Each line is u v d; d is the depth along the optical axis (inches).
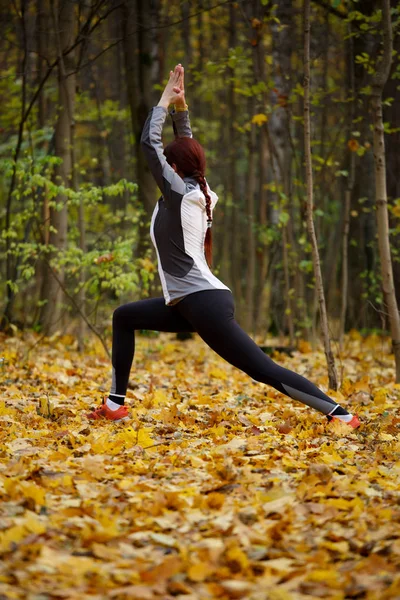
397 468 162.9
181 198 194.1
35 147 533.0
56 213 432.5
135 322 211.8
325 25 492.1
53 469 158.2
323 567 110.6
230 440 193.0
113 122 741.9
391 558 113.5
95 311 372.8
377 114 298.7
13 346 396.2
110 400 216.4
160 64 608.4
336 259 519.5
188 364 387.9
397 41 397.7
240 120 758.5
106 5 433.4
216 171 915.4
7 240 447.2
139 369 352.8
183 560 111.3
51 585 103.4
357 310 561.3
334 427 197.5
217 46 804.0
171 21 653.3
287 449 182.9
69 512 131.4
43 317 460.1
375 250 540.1
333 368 280.8
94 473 154.7
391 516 130.6
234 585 103.0
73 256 409.1
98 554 113.4
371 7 411.2
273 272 587.2
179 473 158.9
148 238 474.6
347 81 487.5
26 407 233.0
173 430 208.7
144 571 106.6
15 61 641.0
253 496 144.6
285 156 542.0
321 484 150.3
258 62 452.4
